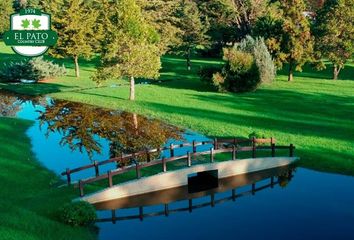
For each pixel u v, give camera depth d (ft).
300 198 88.94
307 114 150.51
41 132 137.18
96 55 308.19
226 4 266.77
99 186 92.94
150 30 228.63
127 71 168.96
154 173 98.48
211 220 80.79
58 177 99.30
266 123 140.36
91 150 120.47
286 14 209.15
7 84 215.51
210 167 97.09
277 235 73.77
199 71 199.11
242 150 103.91
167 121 146.51
